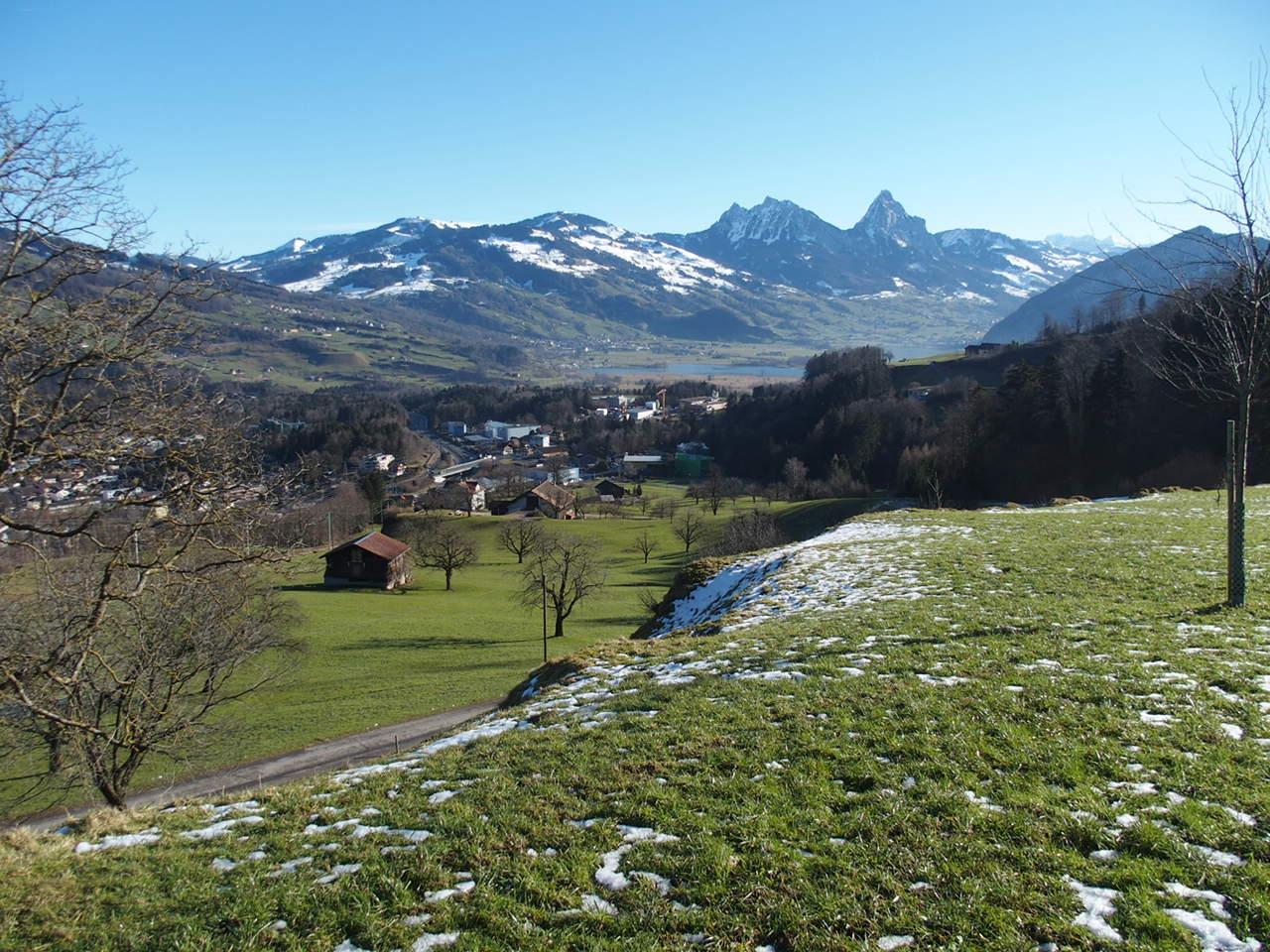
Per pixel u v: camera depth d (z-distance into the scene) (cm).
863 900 731
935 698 1211
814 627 1775
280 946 729
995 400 9175
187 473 1327
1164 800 852
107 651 1995
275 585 3056
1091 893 709
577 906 758
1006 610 1730
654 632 2814
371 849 909
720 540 8594
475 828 934
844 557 2670
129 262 1245
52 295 1150
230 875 881
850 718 1170
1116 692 1166
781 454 15738
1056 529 2861
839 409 14912
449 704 3981
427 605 6994
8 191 1084
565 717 1403
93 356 1152
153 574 1437
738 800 948
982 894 720
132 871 920
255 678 4397
